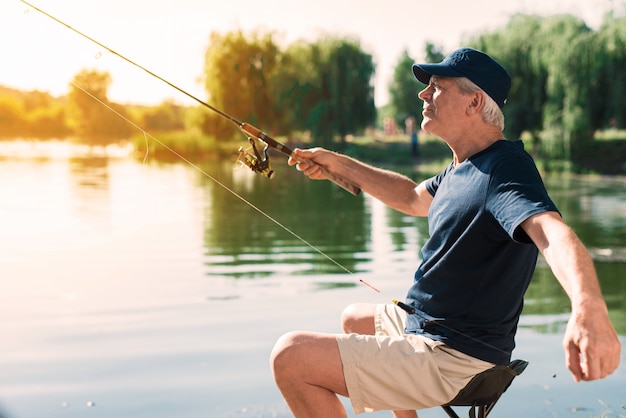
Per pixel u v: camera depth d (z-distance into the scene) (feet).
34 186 69.62
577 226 43.19
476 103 8.91
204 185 74.79
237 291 25.09
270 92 133.39
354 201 60.75
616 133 100.32
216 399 15.24
